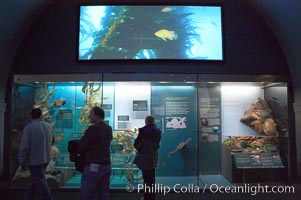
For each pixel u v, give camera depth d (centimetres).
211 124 905
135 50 887
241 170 866
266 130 901
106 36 891
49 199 623
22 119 859
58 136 862
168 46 888
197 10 898
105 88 877
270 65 902
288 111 903
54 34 901
